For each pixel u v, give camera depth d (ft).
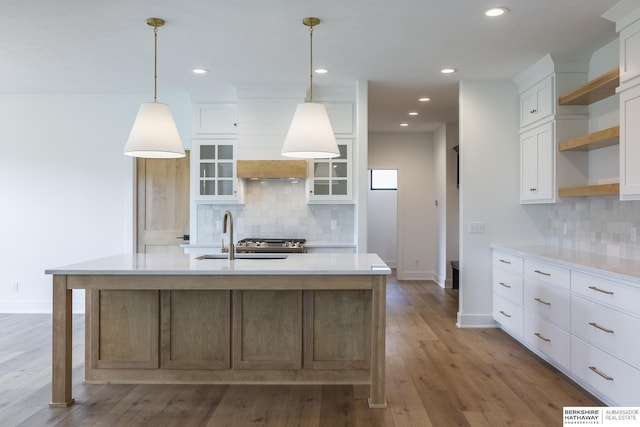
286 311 11.12
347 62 14.44
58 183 18.76
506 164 16.56
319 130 10.69
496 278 16.22
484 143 16.55
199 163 17.70
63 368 9.94
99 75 15.90
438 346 14.44
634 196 10.05
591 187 12.06
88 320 11.30
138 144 10.45
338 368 11.14
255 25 11.50
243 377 11.15
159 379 11.18
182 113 18.72
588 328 10.37
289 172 16.94
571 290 11.10
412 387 11.12
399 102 19.71
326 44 12.86
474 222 16.60
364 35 12.17
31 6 10.40
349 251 17.30
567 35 12.20
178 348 11.18
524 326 13.88
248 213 18.79
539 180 14.88
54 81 16.71
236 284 9.89
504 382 11.43
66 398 10.00
